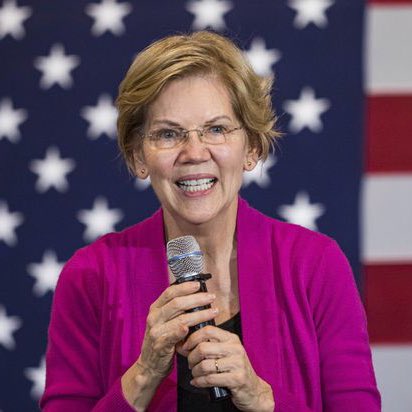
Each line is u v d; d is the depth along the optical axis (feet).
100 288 17.58
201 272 15.14
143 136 16.26
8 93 29.19
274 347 16.89
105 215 29.01
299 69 28.53
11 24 29.25
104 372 17.22
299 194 28.40
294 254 17.54
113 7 29.14
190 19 28.86
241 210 17.97
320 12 28.55
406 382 28.35
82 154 29.07
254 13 28.66
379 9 28.45
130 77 16.11
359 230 28.30
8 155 29.14
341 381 16.62
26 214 29.14
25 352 29.27
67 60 29.17
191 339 14.56
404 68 28.45
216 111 15.72
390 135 28.35
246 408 15.23
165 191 16.07
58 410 16.87
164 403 16.66
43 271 29.14
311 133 28.45
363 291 28.27
